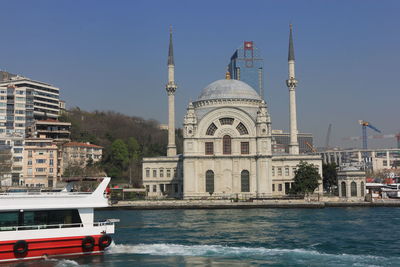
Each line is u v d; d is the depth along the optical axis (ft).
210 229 224.12
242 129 442.50
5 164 455.63
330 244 179.93
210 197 427.33
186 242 184.85
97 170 548.31
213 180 437.58
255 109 460.14
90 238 159.63
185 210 356.59
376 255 159.02
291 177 475.72
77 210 162.61
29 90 606.55
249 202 377.71
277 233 208.95
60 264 146.30
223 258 154.81
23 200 154.40
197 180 435.94
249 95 481.46
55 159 506.48
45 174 499.92
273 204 373.81
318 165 472.44
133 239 192.75
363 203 384.47
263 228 227.20
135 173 585.22
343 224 243.40
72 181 179.32
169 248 169.99
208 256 157.48
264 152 431.43
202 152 440.45
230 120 443.73
